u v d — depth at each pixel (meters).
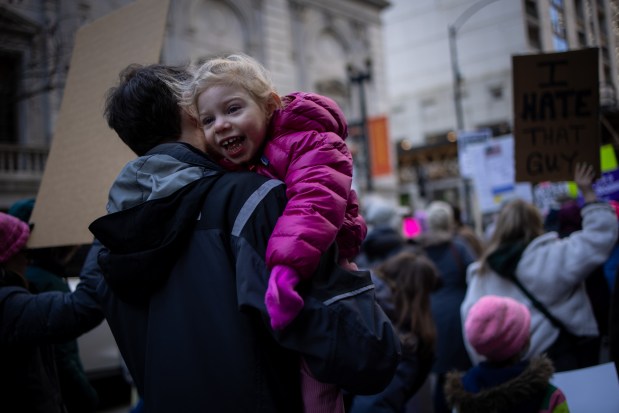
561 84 3.46
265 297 1.29
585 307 3.17
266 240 1.38
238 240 1.38
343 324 1.31
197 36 17.25
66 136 2.35
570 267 3.07
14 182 10.51
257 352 1.36
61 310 1.81
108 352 6.39
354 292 1.37
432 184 31.44
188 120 1.70
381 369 1.33
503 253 3.23
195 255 1.43
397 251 5.36
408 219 8.32
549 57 3.47
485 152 7.18
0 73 5.18
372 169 20.83
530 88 3.50
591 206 3.19
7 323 1.82
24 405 1.93
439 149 31.25
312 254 1.28
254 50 19.25
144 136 1.70
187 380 1.38
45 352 2.11
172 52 16.33
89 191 2.19
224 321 1.37
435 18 39.38
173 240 1.42
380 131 20.92
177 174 1.49
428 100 40.06
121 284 1.47
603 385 2.54
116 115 1.71
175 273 1.45
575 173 3.41
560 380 2.59
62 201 2.26
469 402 2.31
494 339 2.42
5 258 1.99
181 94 1.64
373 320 1.36
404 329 2.88
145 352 1.52
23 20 4.92
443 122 39.25
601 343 3.65
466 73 32.78
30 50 5.06
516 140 3.53
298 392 1.42
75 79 2.42
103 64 2.30
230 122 1.49
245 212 1.41
